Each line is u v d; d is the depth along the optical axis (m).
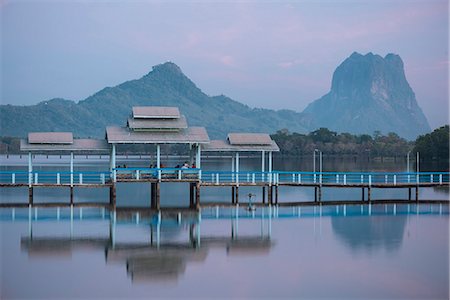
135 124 49.66
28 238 35.81
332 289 26.64
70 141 49.31
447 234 38.47
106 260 30.89
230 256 32.00
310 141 189.12
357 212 47.78
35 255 31.80
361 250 33.72
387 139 198.50
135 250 33.03
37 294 25.56
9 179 79.81
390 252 33.34
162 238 36.19
